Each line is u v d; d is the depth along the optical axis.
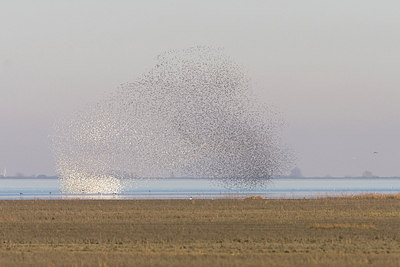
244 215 71.25
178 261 38.44
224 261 38.25
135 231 56.19
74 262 38.28
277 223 62.47
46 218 68.75
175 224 62.00
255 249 44.62
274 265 36.84
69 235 53.66
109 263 37.69
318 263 37.59
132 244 47.81
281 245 46.62
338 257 40.28
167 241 49.19
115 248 45.72
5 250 45.16
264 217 68.75
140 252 43.47
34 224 62.66
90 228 58.78
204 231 55.78
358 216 69.81
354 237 51.25
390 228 57.75
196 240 49.59
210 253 42.78
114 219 67.38
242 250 44.16
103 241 49.62
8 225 61.75
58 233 55.03
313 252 43.03
